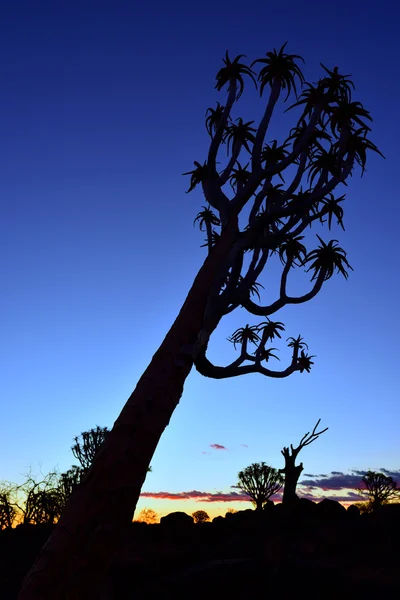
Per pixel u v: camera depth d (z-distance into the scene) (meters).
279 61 10.42
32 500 23.27
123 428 7.70
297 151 10.04
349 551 15.45
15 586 14.27
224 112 10.54
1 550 17.03
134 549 15.44
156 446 7.83
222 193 10.20
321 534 16.77
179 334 8.42
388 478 36.00
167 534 18.38
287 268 11.73
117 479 7.43
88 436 26.64
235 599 12.46
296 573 12.66
